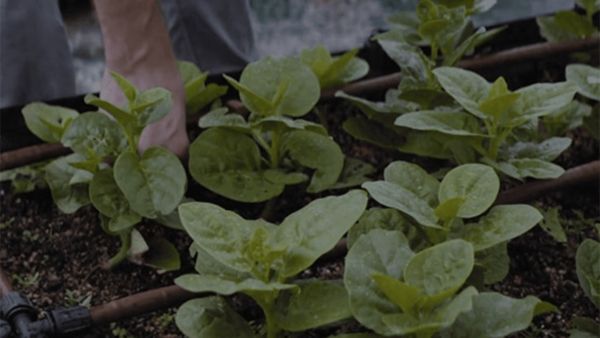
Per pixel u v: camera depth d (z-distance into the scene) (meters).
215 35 2.00
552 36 2.05
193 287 1.35
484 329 1.39
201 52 2.01
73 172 1.74
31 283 1.74
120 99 1.75
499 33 2.16
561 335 1.62
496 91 1.61
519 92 1.59
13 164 1.80
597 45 2.02
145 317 1.67
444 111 1.67
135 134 1.67
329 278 1.70
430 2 1.84
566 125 1.85
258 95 1.71
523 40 2.18
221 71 2.03
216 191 1.69
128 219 1.65
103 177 1.67
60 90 2.00
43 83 1.97
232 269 1.44
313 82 1.74
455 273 1.35
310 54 1.89
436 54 1.84
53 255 1.79
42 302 1.70
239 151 1.72
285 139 1.74
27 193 1.90
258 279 1.40
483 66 1.96
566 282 1.70
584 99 2.00
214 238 1.40
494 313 1.40
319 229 1.40
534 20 2.17
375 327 1.35
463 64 1.95
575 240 1.78
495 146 1.66
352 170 1.80
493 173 1.47
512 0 2.46
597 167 1.73
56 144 1.82
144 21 1.74
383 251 1.39
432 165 1.87
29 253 1.80
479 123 1.72
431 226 1.45
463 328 1.39
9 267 1.77
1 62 1.95
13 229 1.84
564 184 1.71
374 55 2.06
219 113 1.73
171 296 1.59
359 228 1.53
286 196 1.83
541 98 1.63
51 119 1.82
